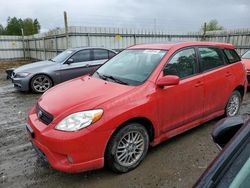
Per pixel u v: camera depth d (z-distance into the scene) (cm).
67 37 1552
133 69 384
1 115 580
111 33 1680
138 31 1786
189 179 313
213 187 128
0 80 1151
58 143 280
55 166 290
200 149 388
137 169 334
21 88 803
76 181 312
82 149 283
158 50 397
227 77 459
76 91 343
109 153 306
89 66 868
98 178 316
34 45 2253
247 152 134
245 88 519
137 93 327
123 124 313
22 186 306
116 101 307
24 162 360
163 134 365
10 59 2359
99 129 288
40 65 843
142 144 338
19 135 459
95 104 298
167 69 369
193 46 418
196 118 413
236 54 503
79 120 286
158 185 302
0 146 413
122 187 299
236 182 125
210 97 430
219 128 189
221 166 136
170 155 369
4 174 330
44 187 303
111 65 428
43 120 314
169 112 362
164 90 350
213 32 1944
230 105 494
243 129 152
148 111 330
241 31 1716
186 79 387
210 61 439
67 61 839
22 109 629
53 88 390
